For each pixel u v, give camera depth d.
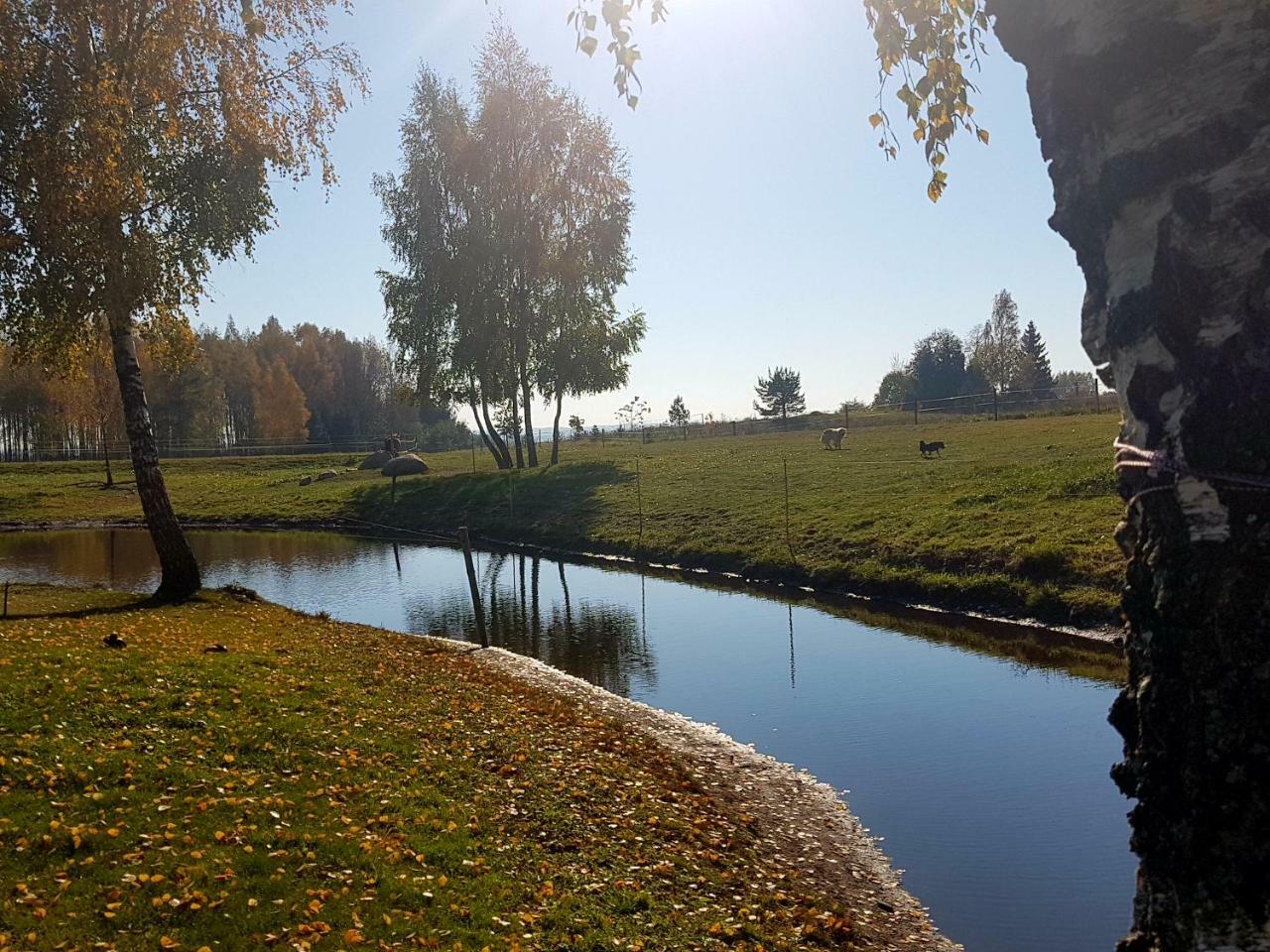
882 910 7.86
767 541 27.12
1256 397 2.79
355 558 34.34
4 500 56.31
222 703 10.50
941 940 7.39
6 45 16.50
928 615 19.70
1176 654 2.86
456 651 17.66
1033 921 7.66
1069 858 8.73
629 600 23.61
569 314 47.41
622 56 4.29
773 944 6.79
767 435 56.94
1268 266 2.78
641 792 9.62
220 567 32.47
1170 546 2.92
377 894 6.61
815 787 10.67
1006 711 13.04
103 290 17.56
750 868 8.25
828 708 13.62
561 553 32.84
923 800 10.16
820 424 61.34
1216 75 2.86
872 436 46.91
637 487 38.84
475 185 46.28
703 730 12.95
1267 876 2.63
